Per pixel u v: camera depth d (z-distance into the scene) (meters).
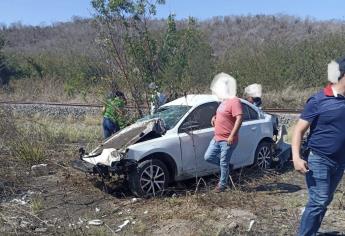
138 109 10.78
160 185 7.35
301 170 4.55
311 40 27.84
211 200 6.82
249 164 8.46
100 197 7.36
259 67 25.84
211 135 7.86
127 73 11.02
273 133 9.02
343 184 7.48
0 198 7.34
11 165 9.05
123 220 6.34
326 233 5.56
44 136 11.62
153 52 11.25
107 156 7.23
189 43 12.12
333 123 4.52
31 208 6.79
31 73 37.19
